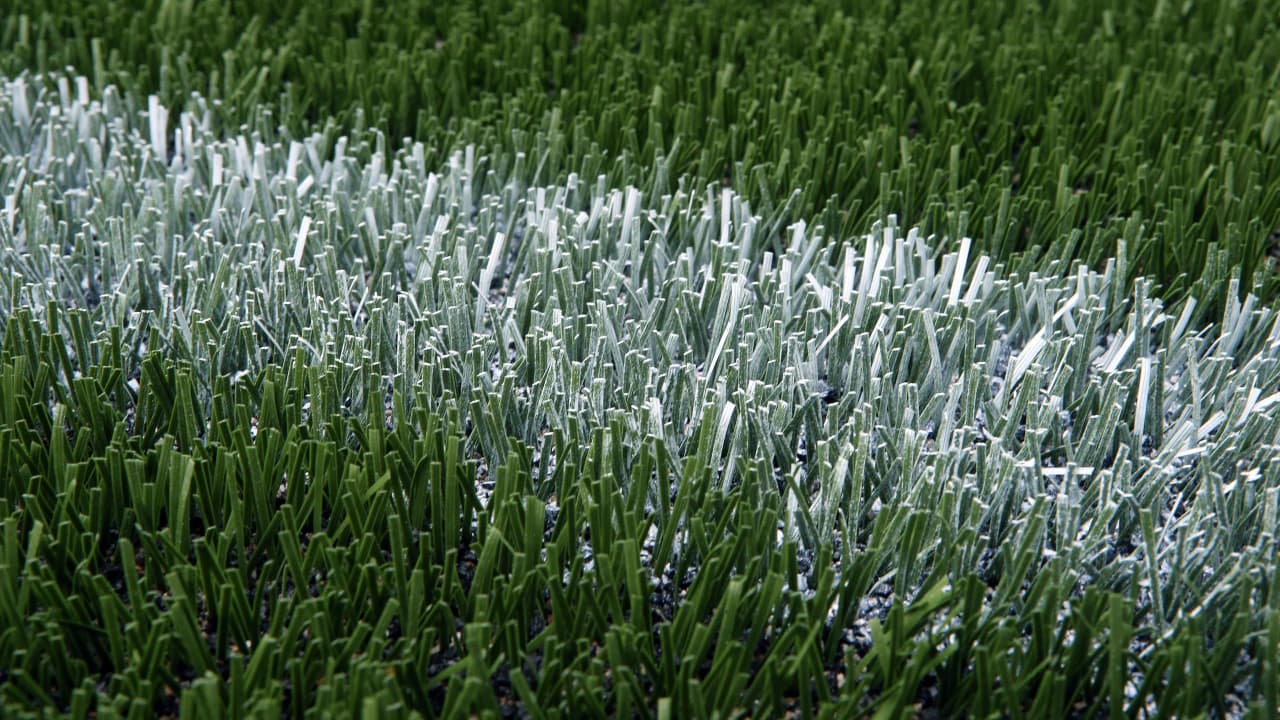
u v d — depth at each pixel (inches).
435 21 147.6
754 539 65.3
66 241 98.7
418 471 66.4
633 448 72.9
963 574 67.1
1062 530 66.7
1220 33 144.3
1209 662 60.8
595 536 65.2
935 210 100.3
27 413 71.6
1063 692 57.6
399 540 62.2
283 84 129.3
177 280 87.3
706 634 59.1
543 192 101.8
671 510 69.2
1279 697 61.1
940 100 122.7
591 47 133.6
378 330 80.4
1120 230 102.7
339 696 56.7
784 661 60.3
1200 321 94.2
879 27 141.0
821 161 108.0
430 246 92.2
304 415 78.1
